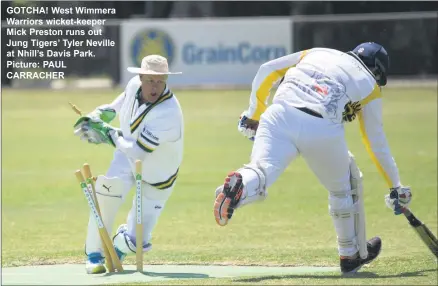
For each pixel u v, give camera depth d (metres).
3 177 55.38
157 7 123.94
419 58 109.19
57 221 40.84
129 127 26.53
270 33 112.00
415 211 41.53
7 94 105.50
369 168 57.03
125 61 113.25
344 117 25.08
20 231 38.00
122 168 27.22
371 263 28.05
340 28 111.12
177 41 113.00
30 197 48.16
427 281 22.95
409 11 120.94
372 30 110.19
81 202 46.59
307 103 24.38
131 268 28.23
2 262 29.98
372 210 42.41
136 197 26.27
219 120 83.50
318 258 30.59
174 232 37.56
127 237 27.19
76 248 33.47
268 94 26.70
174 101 26.39
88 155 65.19
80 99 99.06
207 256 31.19
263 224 39.41
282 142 24.33
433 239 26.44
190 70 112.94
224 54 112.50
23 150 67.75
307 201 45.78
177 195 47.97
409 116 82.19
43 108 93.25
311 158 24.77
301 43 111.88
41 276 26.23
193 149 66.88
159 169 26.84
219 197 23.48
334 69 24.78
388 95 97.69
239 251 32.41
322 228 38.22
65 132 77.88
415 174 53.19
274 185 51.22
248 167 23.98
